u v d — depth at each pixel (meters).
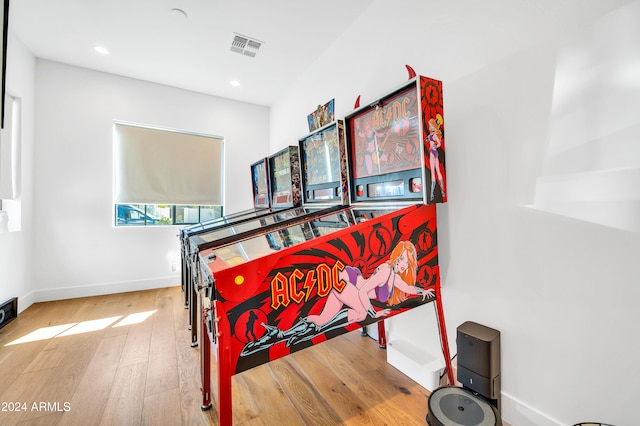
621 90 0.98
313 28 2.50
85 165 3.22
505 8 1.34
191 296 2.04
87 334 2.25
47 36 2.62
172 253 3.68
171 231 3.67
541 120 1.21
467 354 1.35
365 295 1.22
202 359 1.39
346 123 1.84
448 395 1.18
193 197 3.89
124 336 2.22
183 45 2.76
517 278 1.31
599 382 1.06
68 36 2.62
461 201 1.57
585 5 1.07
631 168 0.96
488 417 1.04
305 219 1.71
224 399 0.92
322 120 2.60
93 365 1.79
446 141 1.65
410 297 1.37
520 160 1.29
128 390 1.54
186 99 3.79
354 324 1.19
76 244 3.18
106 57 2.99
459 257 1.58
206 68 3.21
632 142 0.96
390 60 2.04
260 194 3.42
